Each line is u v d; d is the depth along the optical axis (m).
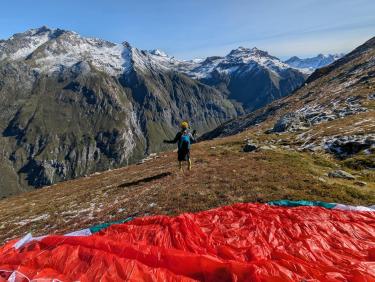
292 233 12.52
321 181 22.72
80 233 14.77
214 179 25.16
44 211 31.95
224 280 9.82
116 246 11.37
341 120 50.47
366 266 10.35
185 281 9.92
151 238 12.42
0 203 53.91
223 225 13.41
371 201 19.55
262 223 13.22
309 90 114.94
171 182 27.27
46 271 10.70
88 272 10.45
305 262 10.41
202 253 11.31
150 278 10.07
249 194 20.83
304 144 40.78
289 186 21.72
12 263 11.48
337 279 9.65
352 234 12.69
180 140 29.97
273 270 9.85
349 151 34.31
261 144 44.06
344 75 105.12
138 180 34.25
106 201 28.41
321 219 13.53
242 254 11.07
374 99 60.53
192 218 14.12
